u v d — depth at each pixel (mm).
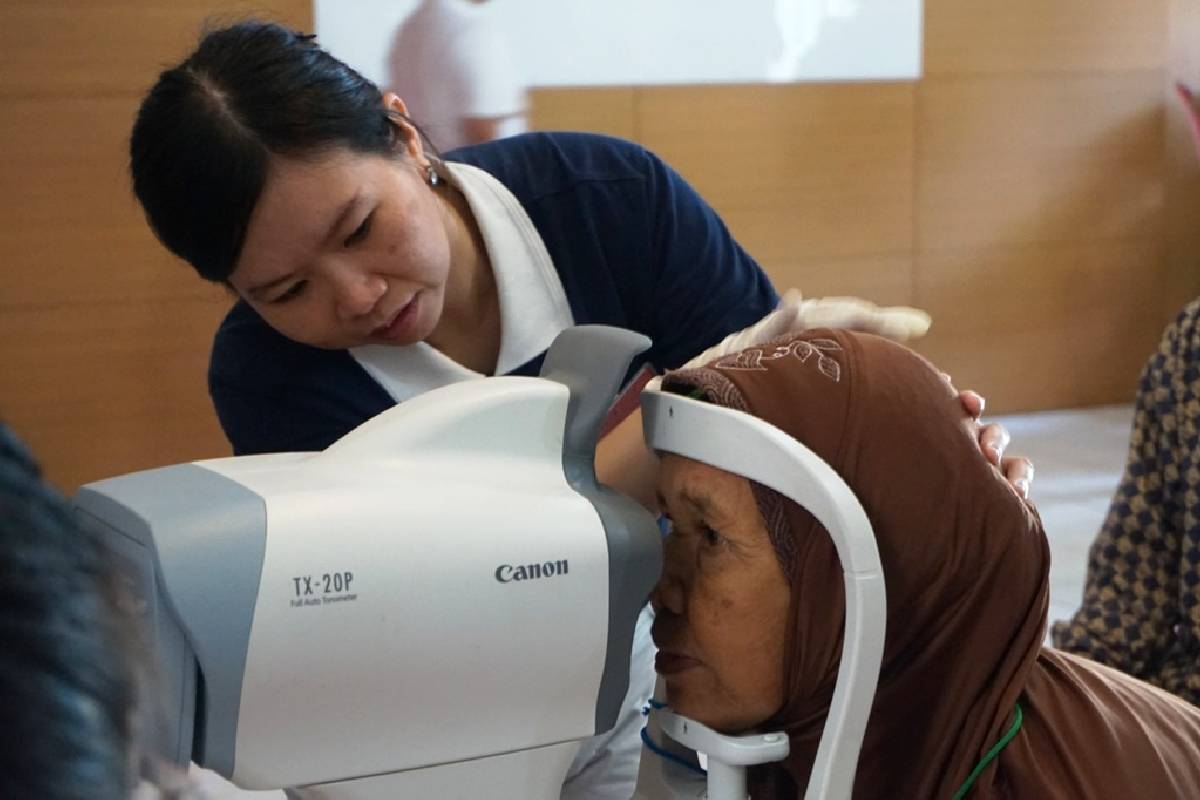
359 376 1213
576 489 793
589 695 781
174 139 1031
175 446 3344
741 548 862
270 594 680
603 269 1295
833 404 866
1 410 436
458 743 756
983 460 890
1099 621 1394
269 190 1021
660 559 786
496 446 780
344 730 721
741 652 873
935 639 895
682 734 897
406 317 1121
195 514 681
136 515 684
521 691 759
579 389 815
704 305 1319
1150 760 894
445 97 3369
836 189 3994
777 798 947
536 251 1260
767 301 1365
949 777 897
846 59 3926
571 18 3521
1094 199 4336
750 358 899
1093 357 4449
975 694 898
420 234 1094
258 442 1250
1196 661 1352
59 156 3133
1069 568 2912
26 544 363
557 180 1298
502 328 1250
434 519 724
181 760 683
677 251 1319
